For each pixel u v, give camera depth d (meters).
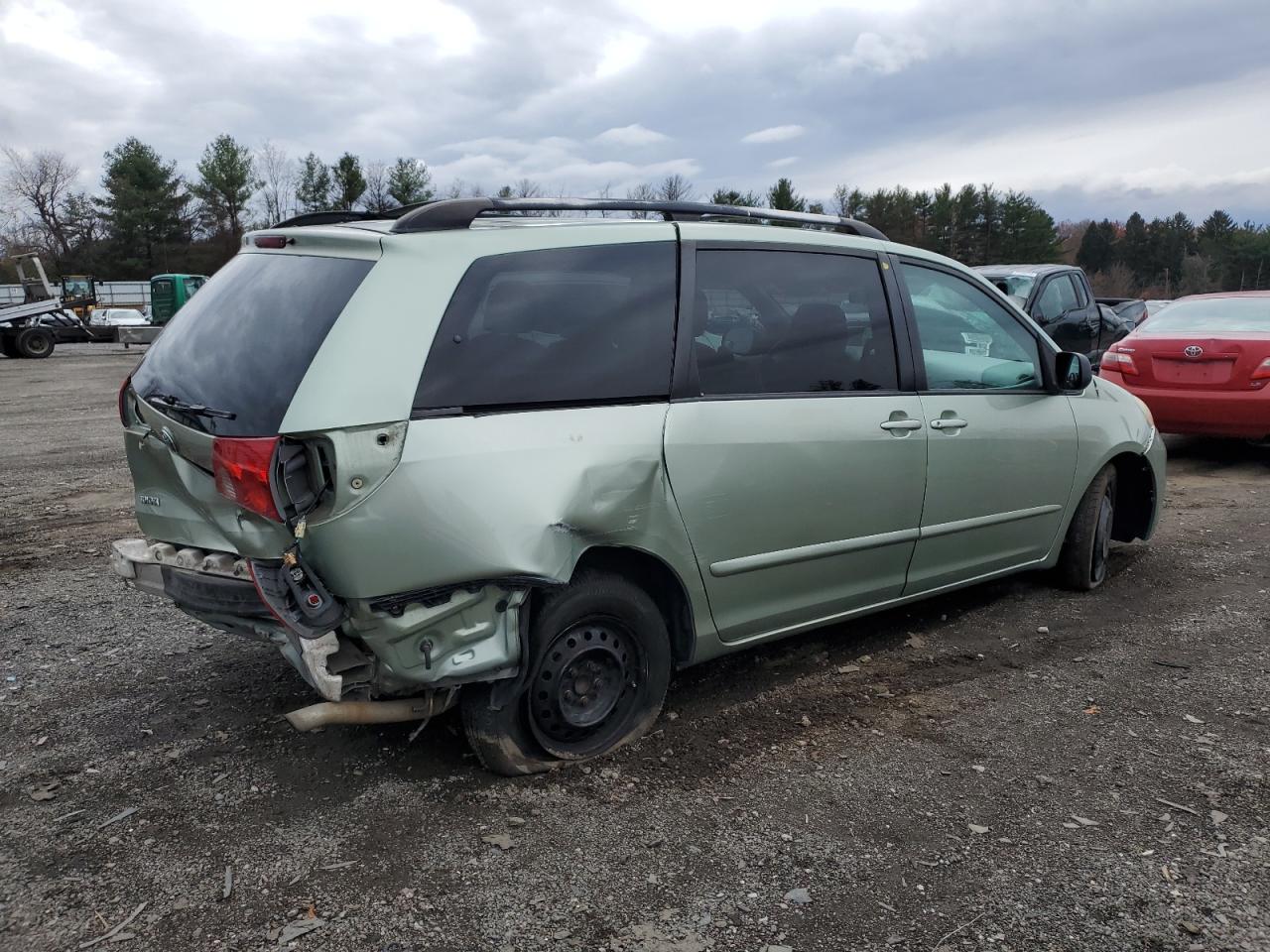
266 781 3.38
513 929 2.62
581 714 3.47
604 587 3.40
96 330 33.81
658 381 3.50
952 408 4.46
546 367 3.24
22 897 2.75
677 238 3.69
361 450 2.87
